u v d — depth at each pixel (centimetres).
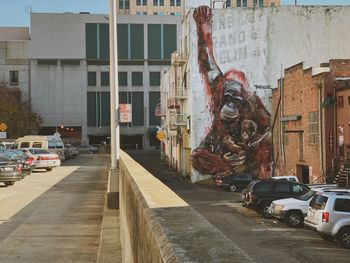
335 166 3509
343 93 3456
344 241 1788
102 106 10169
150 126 10306
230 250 236
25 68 9938
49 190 2398
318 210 1872
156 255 278
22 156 3291
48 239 1214
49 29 9969
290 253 1673
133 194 543
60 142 5319
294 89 4212
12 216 1582
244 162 4900
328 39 4928
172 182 5025
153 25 10262
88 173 3572
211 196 3753
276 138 4719
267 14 4922
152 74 10288
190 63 4984
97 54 10100
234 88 4922
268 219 2581
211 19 4931
